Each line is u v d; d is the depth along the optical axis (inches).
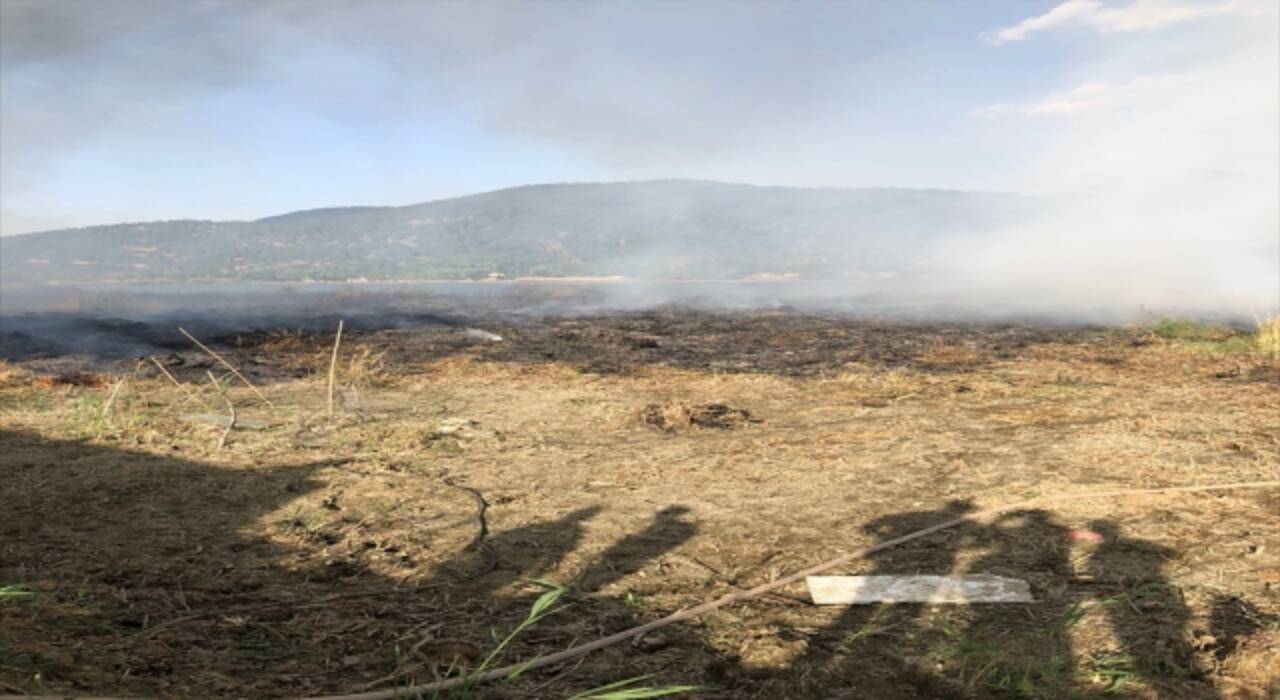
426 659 104.1
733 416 265.7
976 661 105.3
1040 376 344.8
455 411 278.5
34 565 135.3
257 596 125.5
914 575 135.0
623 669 103.5
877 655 108.0
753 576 135.7
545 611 121.6
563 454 218.4
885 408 280.1
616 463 208.7
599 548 148.8
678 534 155.9
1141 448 215.3
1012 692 98.1
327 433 242.1
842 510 169.8
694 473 198.7
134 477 192.5
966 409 276.1
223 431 240.5
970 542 150.0
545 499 178.4
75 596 121.8
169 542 149.5
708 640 112.1
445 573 136.9
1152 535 151.9
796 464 206.1
